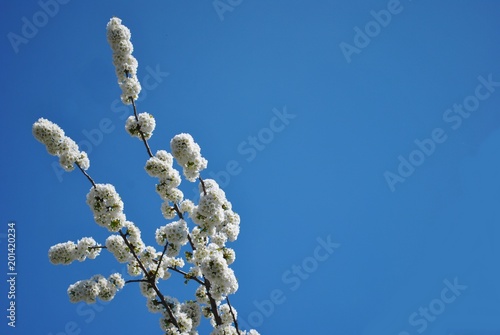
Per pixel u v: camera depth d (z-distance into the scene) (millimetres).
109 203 3531
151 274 3627
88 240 3633
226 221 3658
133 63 3672
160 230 3633
